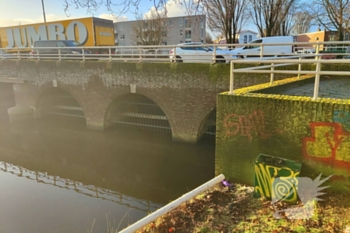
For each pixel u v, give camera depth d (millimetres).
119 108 16344
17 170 12312
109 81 14633
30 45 25828
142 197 9516
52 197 9617
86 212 8500
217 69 11445
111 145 14898
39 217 8281
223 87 11477
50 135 16750
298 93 6312
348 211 3758
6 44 27453
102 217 8164
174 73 12523
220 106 4965
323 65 9750
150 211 8453
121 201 9242
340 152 3938
